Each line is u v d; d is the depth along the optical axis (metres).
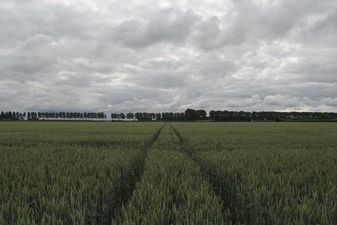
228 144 9.73
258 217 2.48
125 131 19.19
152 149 8.18
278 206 2.53
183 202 2.88
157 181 3.67
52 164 4.87
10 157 5.69
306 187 3.29
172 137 14.06
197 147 8.48
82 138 12.34
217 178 4.25
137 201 2.77
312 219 2.35
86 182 3.45
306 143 10.45
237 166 4.53
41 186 3.23
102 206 2.83
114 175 3.94
